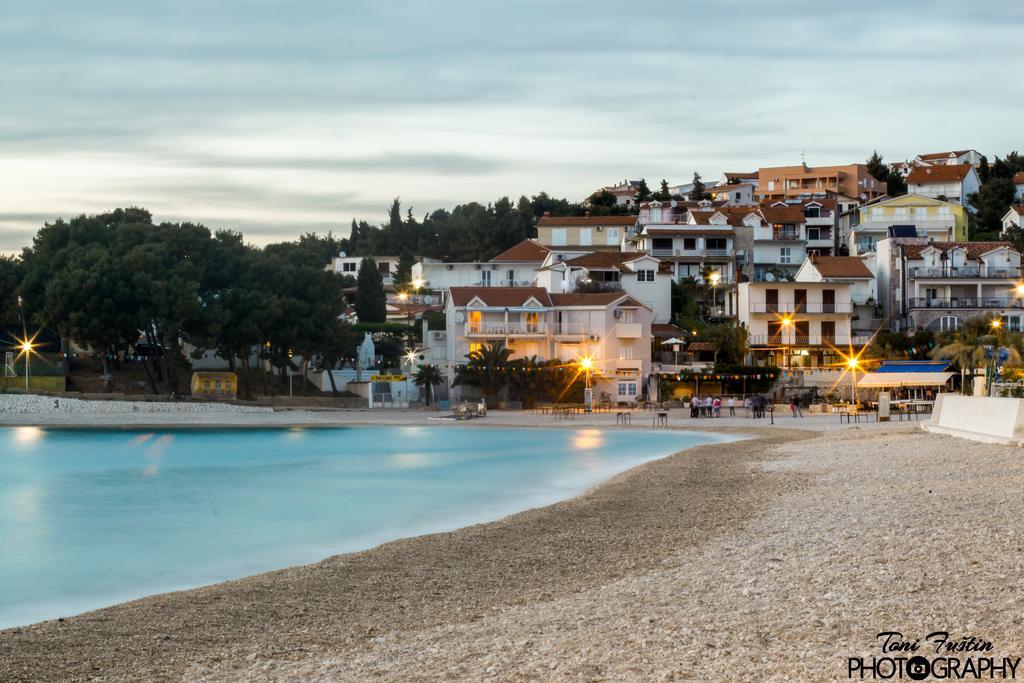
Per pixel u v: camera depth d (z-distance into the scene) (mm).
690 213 155125
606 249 163625
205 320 107312
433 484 53594
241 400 105688
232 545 37781
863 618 20172
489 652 20422
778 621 20688
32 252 126062
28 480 57938
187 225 119688
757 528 32594
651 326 121250
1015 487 33906
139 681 20234
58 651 22562
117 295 105312
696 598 23578
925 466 42750
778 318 119000
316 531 40312
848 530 29547
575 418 94312
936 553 24703
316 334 113125
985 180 196625
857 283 129875
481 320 114250
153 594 30203
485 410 96625
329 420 94688
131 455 71125
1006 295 123500
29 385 108750
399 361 130500
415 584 28422
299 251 127188
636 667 18516
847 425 77125
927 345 112000
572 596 25688
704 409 93938
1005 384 64875
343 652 21656
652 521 36438
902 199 163625
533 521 37969
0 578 32688
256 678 20031
